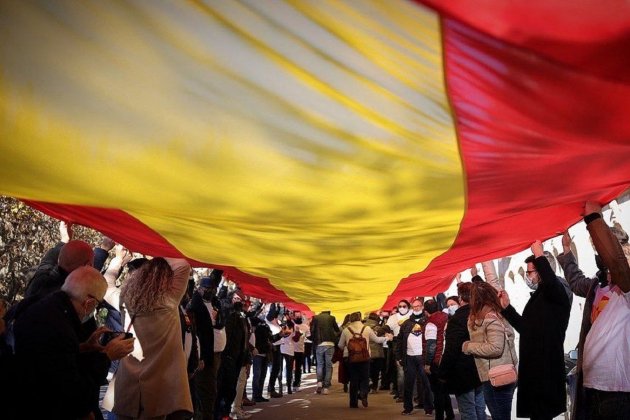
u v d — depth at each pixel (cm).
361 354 1488
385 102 331
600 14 259
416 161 381
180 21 292
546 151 369
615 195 502
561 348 639
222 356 1105
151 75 322
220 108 342
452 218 487
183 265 630
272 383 1730
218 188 421
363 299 1099
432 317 1087
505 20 269
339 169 389
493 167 388
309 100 333
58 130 362
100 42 306
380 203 439
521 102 319
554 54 284
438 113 335
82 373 439
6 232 1736
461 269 827
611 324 499
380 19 280
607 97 309
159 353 599
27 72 325
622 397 489
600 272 530
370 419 1284
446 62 300
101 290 441
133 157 385
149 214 517
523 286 1110
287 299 1123
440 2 262
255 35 297
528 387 638
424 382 1357
